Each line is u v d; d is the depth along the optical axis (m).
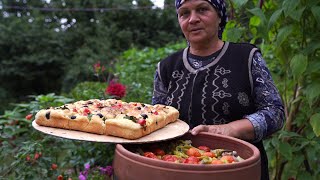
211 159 1.11
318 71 1.66
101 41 13.55
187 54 1.48
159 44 14.22
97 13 14.64
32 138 2.28
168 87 1.51
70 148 2.35
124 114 1.31
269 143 1.89
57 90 14.12
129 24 14.70
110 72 4.57
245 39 1.96
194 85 1.41
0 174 2.22
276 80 2.02
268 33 1.71
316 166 1.91
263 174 1.41
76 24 15.03
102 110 1.38
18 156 2.12
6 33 13.70
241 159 1.13
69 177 2.23
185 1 1.38
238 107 1.36
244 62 1.37
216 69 1.39
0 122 2.51
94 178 1.95
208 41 1.42
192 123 1.42
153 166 0.97
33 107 2.53
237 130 1.27
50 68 14.03
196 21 1.37
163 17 14.60
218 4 1.39
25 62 13.68
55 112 1.28
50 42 13.94
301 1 1.62
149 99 2.94
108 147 2.30
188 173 0.94
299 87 1.85
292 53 1.82
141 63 5.36
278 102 1.34
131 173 1.02
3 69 13.52
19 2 16.09
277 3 1.78
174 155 1.17
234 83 1.36
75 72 12.55
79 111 1.36
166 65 1.51
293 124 1.94
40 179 2.12
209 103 1.38
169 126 1.34
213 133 1.27
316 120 1.67
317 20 1.54
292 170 1.95
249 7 1.86
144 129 1.18
